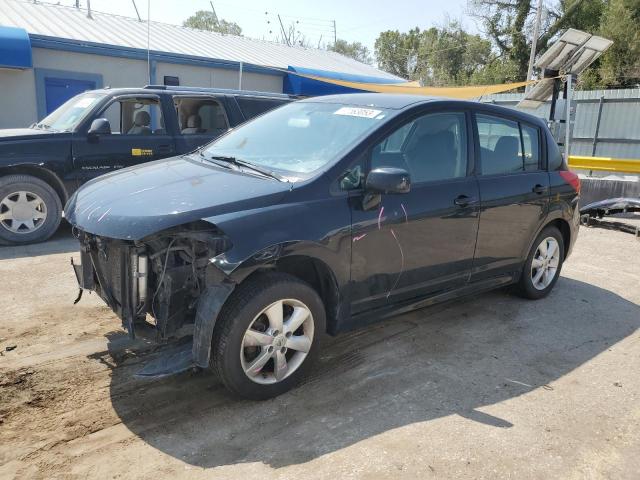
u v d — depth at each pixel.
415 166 4.09
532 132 5.20
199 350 3.12
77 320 4.50
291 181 3.53
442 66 47.94
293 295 3.38
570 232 5.64
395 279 3.96
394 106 4.13
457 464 2.89
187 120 7.92
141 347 4.05
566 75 11.25
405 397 3.55
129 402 3.36
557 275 5.64
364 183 3.70
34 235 6.95
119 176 3.96
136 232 3.05
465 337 4.56
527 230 5.03
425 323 4.82
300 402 3.44
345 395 3.55
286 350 3.47
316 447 2.99
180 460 2.85
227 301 3.21
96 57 13.66
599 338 4.67
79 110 7.44
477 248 4.53
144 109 7.90
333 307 3.69
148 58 13.52
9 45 11.54
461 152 4.44
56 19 15.22
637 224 9.74
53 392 3.43
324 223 3.45
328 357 4.09
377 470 2.81
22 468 2.74
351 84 13.82
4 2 15.42
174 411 3.29
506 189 4.71
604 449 3.10
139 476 2.72
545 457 2.99
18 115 12.86
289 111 4.62
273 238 3.22
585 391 3.75
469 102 4.58
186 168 3.98
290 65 17.31
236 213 3.20
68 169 7.01
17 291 5.15
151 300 3.32
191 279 3.28
